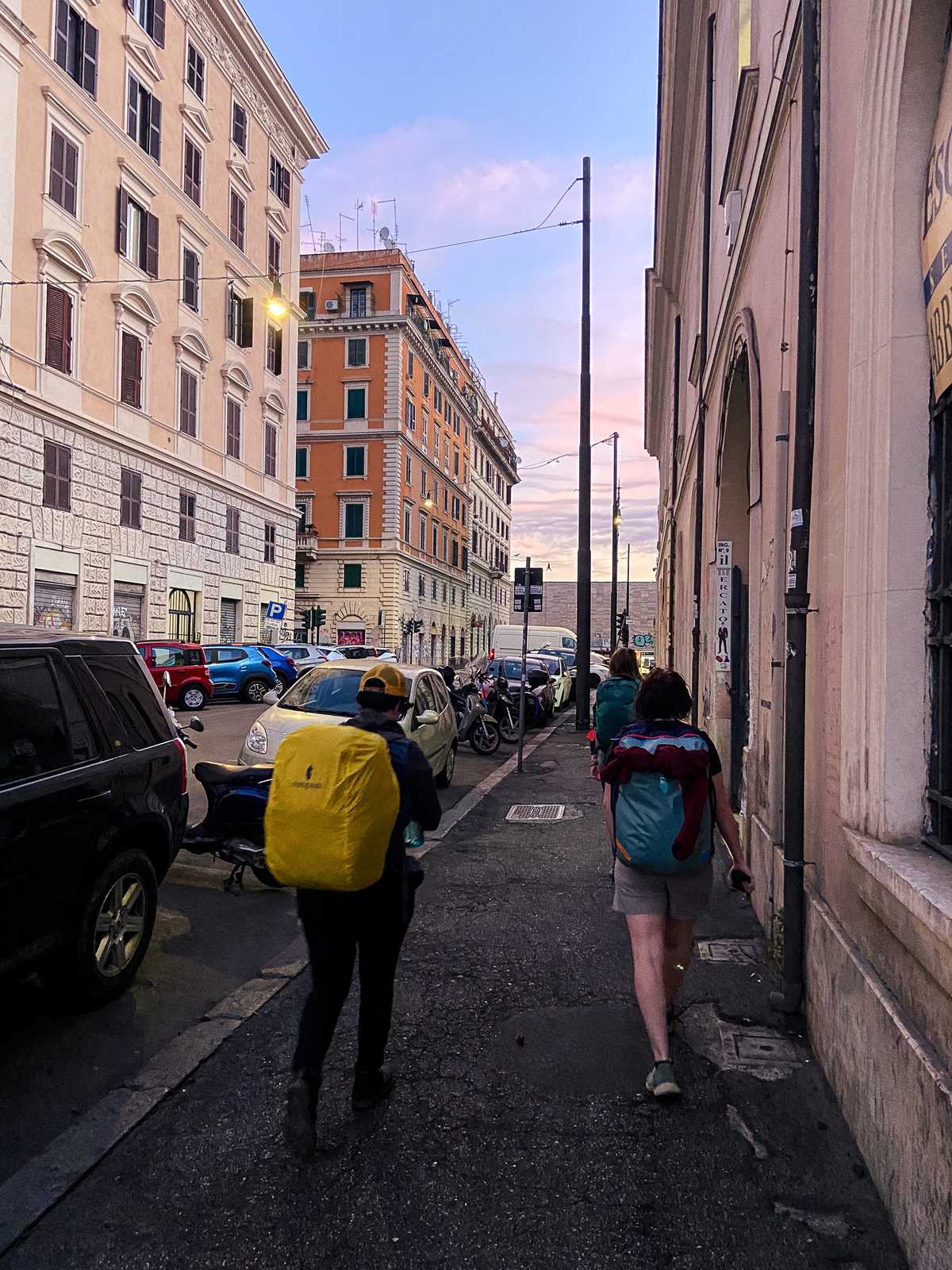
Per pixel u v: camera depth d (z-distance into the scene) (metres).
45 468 23.08
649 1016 3.39
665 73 13.70
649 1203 2.72
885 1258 2.47
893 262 2.96
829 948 3.44
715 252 9.29
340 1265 2.46
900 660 2.93
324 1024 3.00
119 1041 3.89
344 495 53.31
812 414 3.96
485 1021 4.05
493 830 8.30
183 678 22.59
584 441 17.98
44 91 22.59
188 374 30.41
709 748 3.62
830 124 3.88
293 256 38.88
